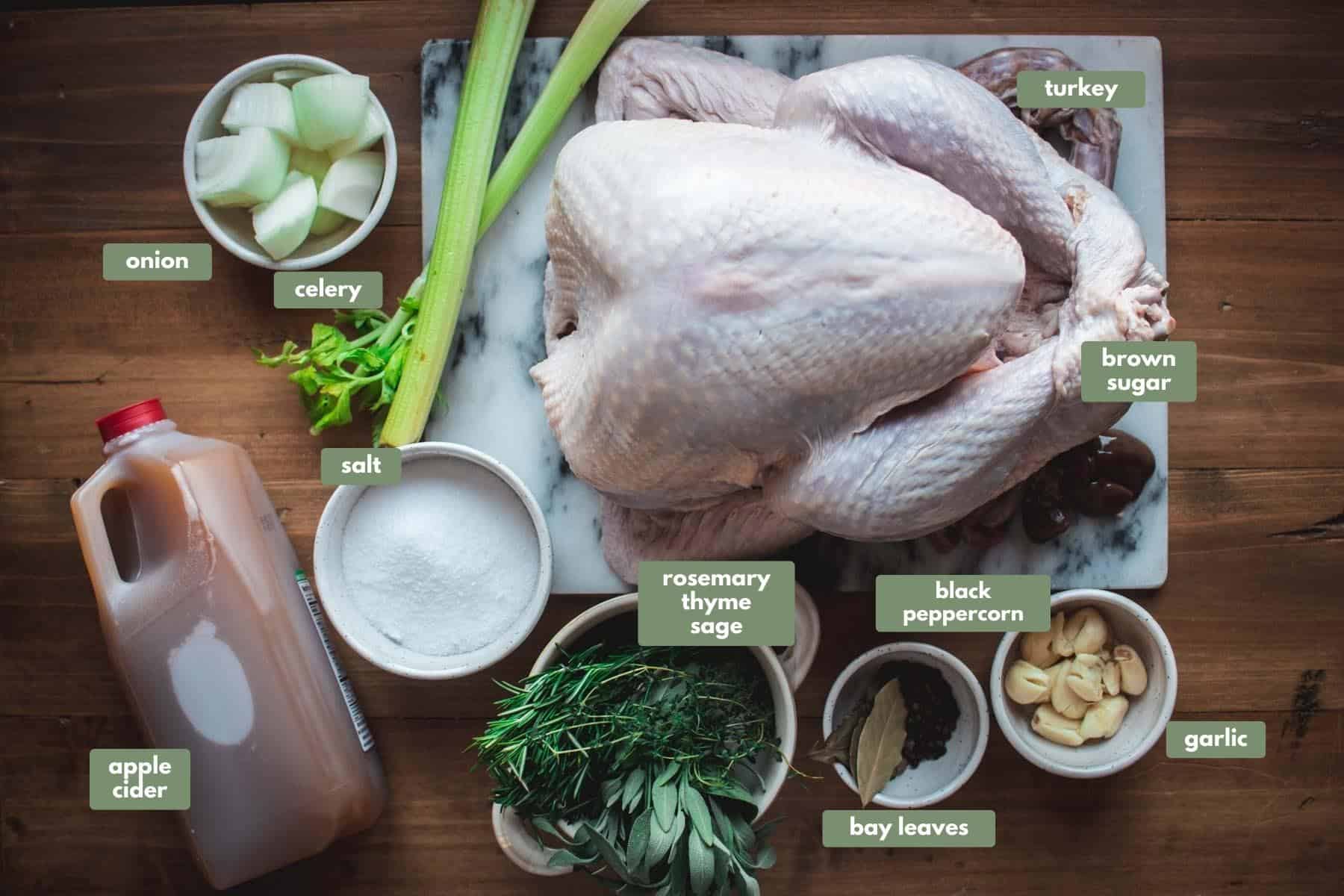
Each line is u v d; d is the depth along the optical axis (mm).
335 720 917
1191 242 962
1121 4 961
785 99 854
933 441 813
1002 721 914
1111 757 928
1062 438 852
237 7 961
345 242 934
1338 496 966
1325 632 968
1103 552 958
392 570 923
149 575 889
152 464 883
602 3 917
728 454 823
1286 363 964
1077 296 835
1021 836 965
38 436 966
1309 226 964
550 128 939
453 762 964
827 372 793
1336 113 963
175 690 888
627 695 888
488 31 921
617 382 797
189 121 965
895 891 964
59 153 966
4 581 967
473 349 959
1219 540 967
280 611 900
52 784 967
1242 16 961
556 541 956
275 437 964
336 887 966
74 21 963
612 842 862
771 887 963
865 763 913
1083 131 936
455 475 937
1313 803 966
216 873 911
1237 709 966
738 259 780
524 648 966
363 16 960
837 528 827
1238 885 967
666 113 928
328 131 925
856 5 959
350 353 933
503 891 965
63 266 966
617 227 793
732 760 870
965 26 959
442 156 952
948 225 796
